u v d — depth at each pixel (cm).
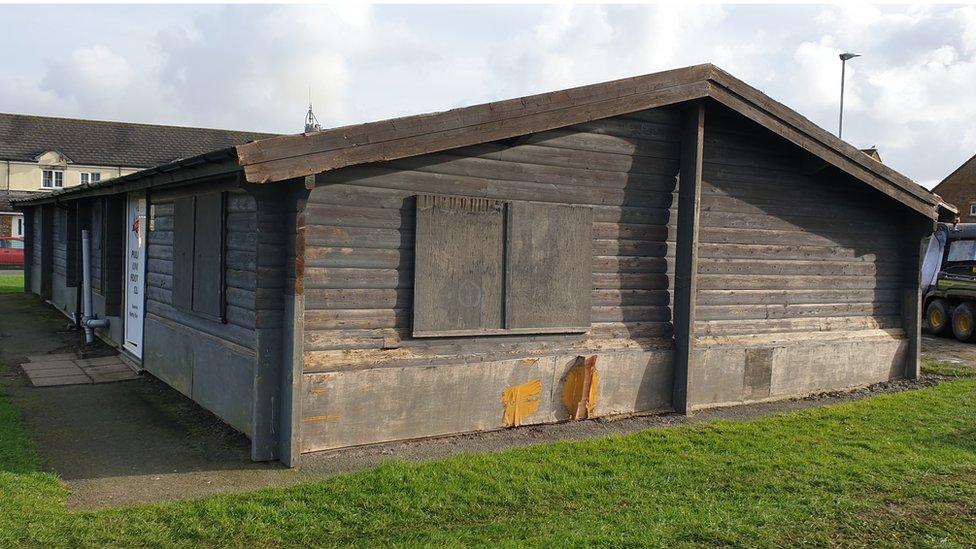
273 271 651
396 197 710
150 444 703
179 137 4800
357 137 641
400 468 622
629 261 868
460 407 753
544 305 800
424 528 515
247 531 500
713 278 942
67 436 723
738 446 735
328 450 682
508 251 773
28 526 485
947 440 771
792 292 1015
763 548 495
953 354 1424
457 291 743
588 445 721
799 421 849
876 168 1002
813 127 941
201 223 804
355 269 691
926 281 1738
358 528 512
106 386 932
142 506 538
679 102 866
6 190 4194
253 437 652
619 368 855
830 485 618
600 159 836
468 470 628
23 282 2403
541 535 501
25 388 916
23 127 4456
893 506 576
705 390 926
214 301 767
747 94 886
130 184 970
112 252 1159
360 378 692
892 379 1120
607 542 490
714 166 935
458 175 743
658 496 586
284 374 654
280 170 604
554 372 812
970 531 530
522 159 782
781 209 998
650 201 879
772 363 984
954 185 4572
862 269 1089
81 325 1372
